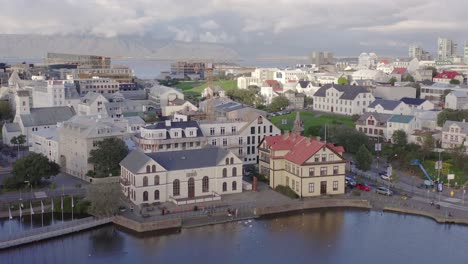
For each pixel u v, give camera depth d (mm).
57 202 158125
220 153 167750
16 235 132875
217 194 162375
